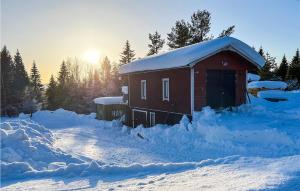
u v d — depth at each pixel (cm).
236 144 1334
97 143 1844
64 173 843
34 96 5609
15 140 1266
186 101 1894
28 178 820
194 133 1617
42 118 3441
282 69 5247
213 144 1433
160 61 2175
